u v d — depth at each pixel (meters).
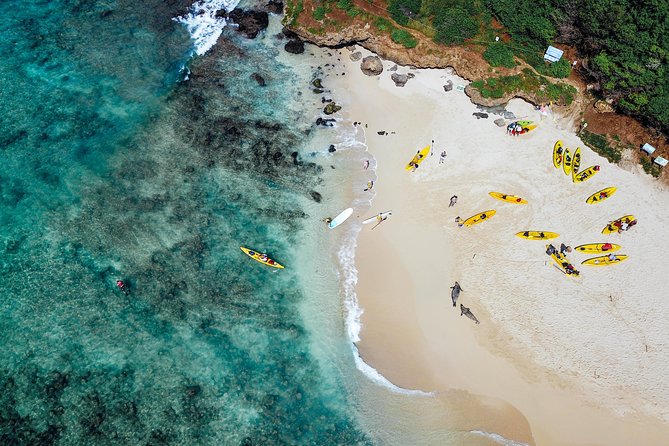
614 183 51.03
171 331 42.72
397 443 39.06
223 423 39.00
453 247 47.53
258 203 50.22
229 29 62.84
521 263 46.38
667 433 39.09
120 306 43.47
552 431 39.25
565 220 48.75
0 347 40.84
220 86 58.12
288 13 61.62
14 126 53.44
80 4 64.88
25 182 49.81
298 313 44.50
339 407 40.34
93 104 55.91
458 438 39.09
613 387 40.62
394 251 47.59
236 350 42.34
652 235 47.84
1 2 63.94
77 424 38.12
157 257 46.25
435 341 43.09
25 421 38.00
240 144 53.62
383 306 44.88
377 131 55.12
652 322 43.31
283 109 56.66
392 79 58.78
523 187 50.81
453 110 56.41
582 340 42.56
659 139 52.03
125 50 60.78
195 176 51.34
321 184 51.72
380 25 59.06
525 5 56.09
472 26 57.62
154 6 64.88
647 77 50.25
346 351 42.91
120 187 49.97
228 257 46.88
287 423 39.38
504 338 42.94
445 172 52.00
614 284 45.12
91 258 45.78
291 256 47.44
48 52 59.78
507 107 56.34
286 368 41.78
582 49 56.12
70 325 42.25
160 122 54.81
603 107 54.31
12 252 45.59
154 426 38.41
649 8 48.97
